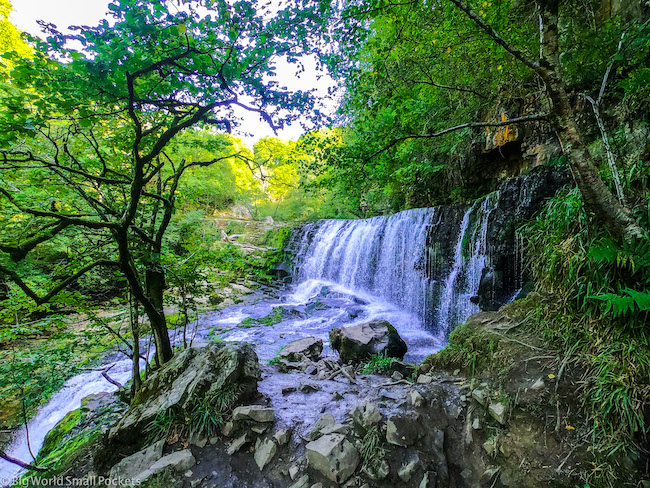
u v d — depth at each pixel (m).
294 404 2.20
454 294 5.57
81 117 1.95
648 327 1.63
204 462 1.67
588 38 2.65
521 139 5.58
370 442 1.67
